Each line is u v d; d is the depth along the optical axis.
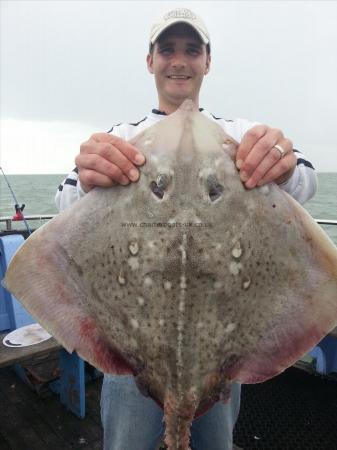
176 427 0.61
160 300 0.62
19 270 0.67
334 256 0.63
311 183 0.94
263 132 0.65
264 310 0.65
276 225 0.65
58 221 0.69
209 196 0.62
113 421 0.94
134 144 0.67
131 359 0.67
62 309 0.68
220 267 0.61
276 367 0.65
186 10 1.05
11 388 1.64
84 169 0.67
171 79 1.06
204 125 0.67
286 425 1.42
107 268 0.65
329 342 1.64
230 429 0.98
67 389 1.50
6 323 1.75
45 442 1.35
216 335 0.63
